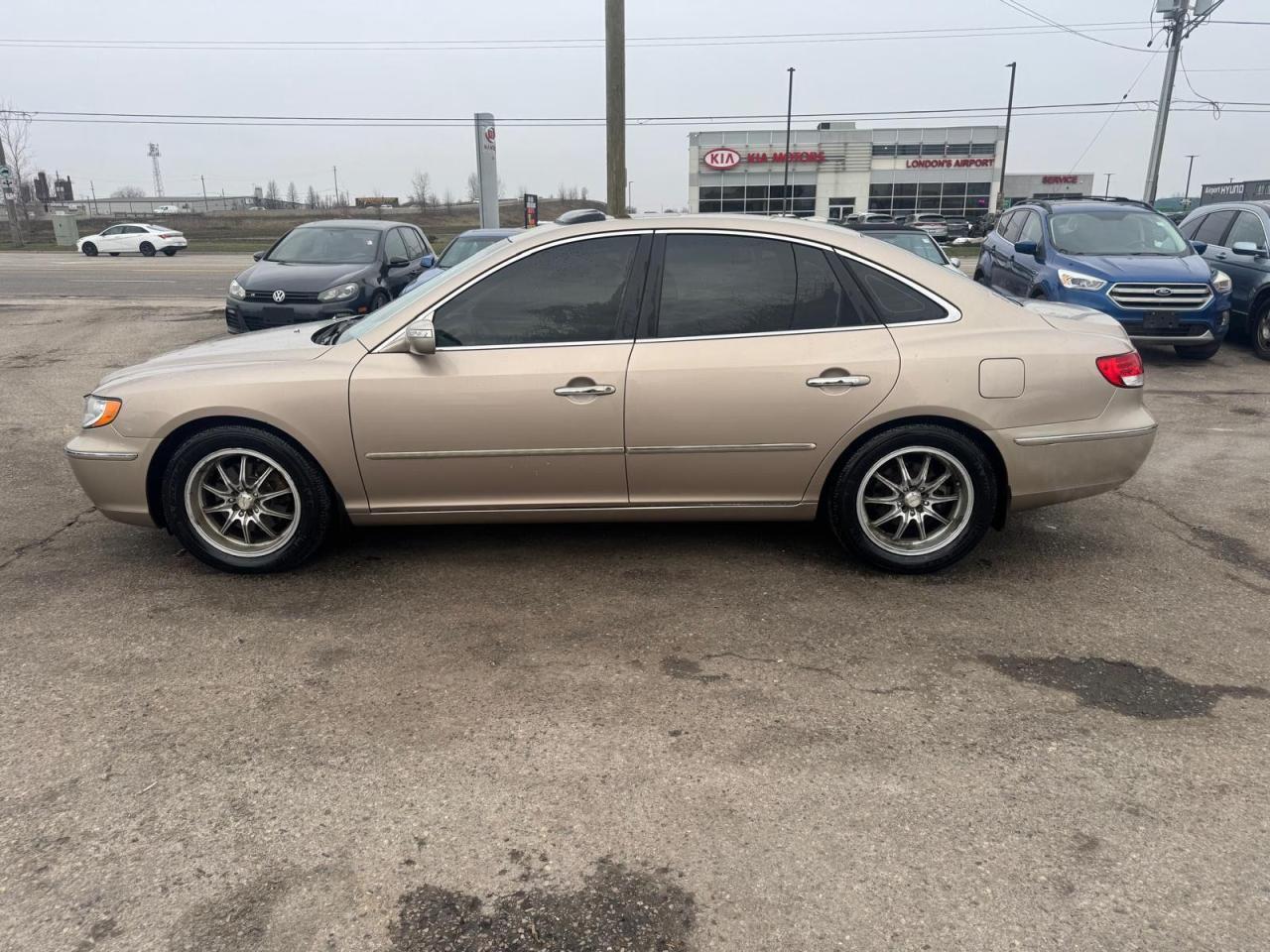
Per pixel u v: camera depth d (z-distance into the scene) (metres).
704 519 4.15
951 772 2.74
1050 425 3.95
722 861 2.38
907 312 3.97
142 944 2.11
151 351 10.97
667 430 3.91
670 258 3.95
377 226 12.19
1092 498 5.31
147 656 3.46
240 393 3.91
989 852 2.40
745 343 3.90
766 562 4.32
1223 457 6.20
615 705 3.12
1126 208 10.45
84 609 3.87
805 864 2.37
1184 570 4.24
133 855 2.41
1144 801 2.60
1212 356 10.20
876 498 4.08
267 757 2.84
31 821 2.54
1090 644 3.53
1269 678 3.27
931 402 3.86
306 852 2.42
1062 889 2.27
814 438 3.93
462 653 3.49
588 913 2.21
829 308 3.95
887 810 2.57
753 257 3.95
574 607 3.88
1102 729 2.96
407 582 4.14
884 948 2.10
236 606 3.90
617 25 12.00
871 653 3.47
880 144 55.56
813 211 57.00
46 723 3.01
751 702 3.13
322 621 3.76
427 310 3.95
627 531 4.74
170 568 4.31
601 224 4.00
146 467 4.03
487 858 2.40
